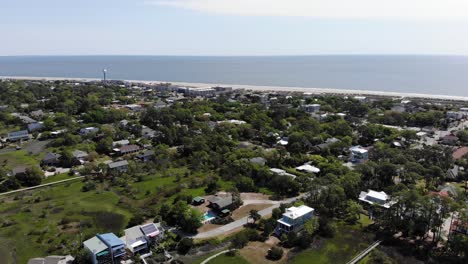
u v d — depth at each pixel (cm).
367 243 5872
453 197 6744
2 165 9581
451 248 5481
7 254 5531
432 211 5750
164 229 6084
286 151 10344
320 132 12225
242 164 8881
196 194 7762
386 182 8044
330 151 10488
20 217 6756
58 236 6041
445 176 8319
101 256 5119
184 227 6147
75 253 5391
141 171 9281
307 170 8912
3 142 11750
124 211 7038
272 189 8100
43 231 6178
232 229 6269
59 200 7562
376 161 9300
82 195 7825
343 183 7381
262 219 6431
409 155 9050
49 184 8512
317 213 6769
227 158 9625
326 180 7256
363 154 9900
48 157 9900
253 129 12719
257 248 5678
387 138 11444
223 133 12006
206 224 6444
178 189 7931
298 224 6175
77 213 6919
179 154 10494
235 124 13375
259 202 7406
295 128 12550
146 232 5741
